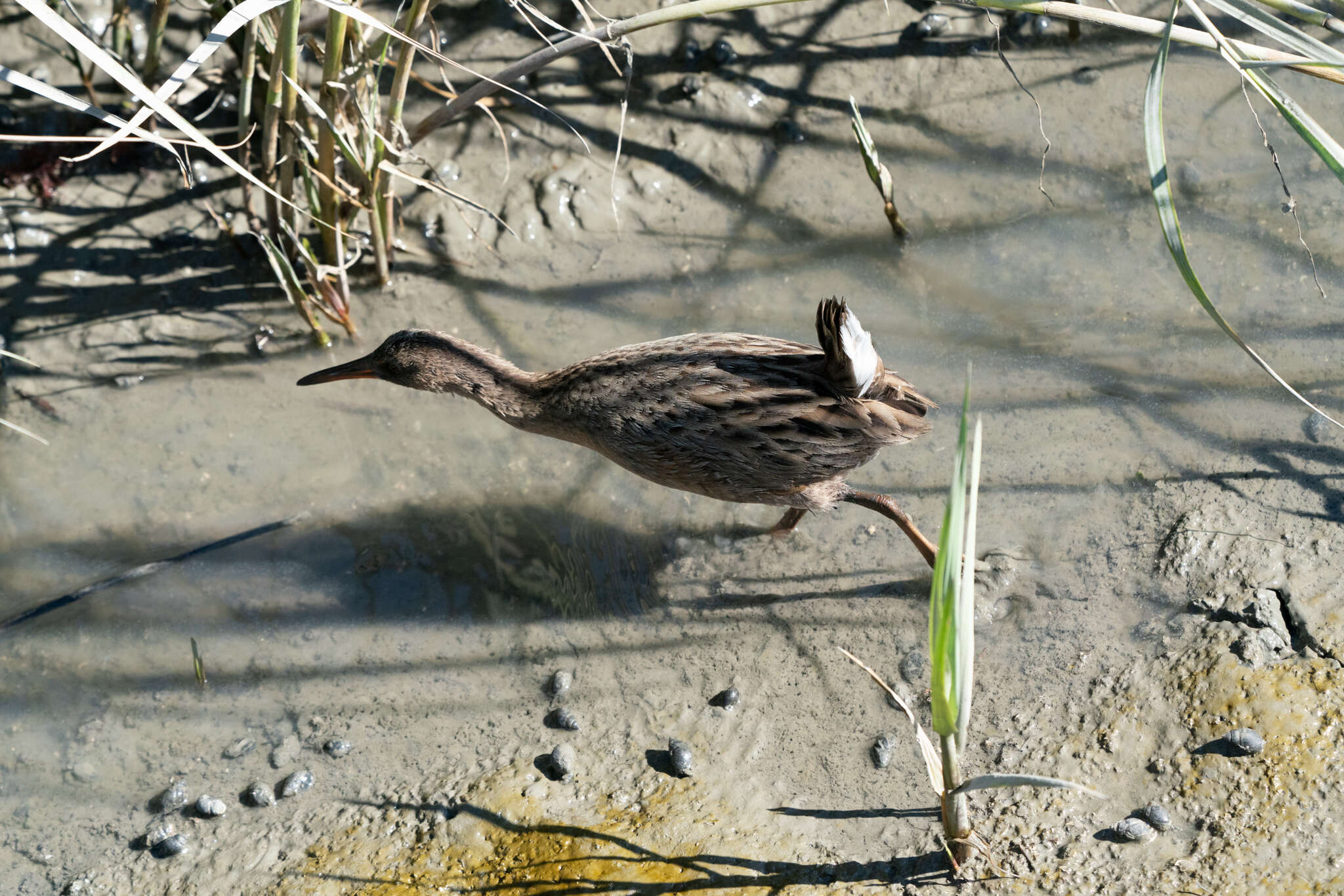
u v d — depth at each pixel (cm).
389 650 961
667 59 1268
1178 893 726
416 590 998
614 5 1283
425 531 1034
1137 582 900
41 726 929
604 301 1162
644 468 942
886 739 855
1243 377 1010
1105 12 881
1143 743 808
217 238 1197
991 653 890
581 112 1245
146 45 1241
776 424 865
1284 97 762
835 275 1147
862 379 835
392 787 875
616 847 809
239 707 935
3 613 988
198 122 1230
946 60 1254
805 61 1263
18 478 1069
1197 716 805
